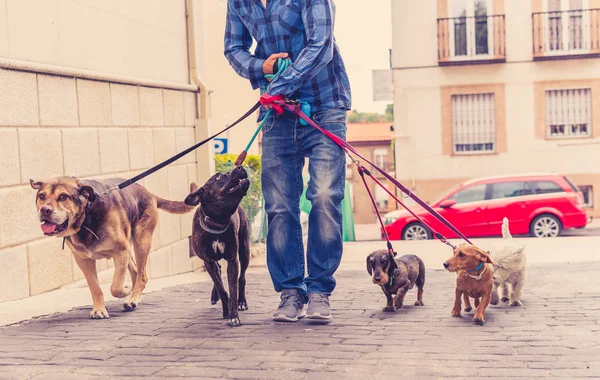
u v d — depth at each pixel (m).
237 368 3.85
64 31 7.32
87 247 5.41
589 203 28.28
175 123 9.86
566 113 28.30
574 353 4.18
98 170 7.84
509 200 19.20
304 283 5.33
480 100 28.50
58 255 7.04
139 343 4.50
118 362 4.00
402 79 28.67
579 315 5.52
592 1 27.89
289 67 4.80
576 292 6.74
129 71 8.70
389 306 5.87
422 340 4.60
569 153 28.25
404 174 28.86
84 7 7.72
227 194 4.98
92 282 5.53
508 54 28.19
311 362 3.98
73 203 5.18
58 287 7.04
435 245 14.74
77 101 7.48
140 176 5.40
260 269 10.66
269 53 5.10
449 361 4.01
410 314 5.71
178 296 6.62
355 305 6.19
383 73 29.09
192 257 10.38
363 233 29.84
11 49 6.45
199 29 10.68
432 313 5.78
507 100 28.34
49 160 6.95
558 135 28.33
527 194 19.23
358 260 12.05
